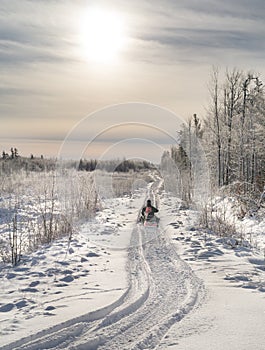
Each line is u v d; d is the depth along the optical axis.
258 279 7.48
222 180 31.72
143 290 6.72
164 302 6.16
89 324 5.21
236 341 4.68
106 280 7.30
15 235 9.86
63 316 5.28
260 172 32.88
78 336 4.83
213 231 12.69
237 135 33.16
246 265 8.53
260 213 14.85
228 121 33.12
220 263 8.71
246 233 12.41
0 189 19.50
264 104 33.56
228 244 10.77
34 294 6.40
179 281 7.34
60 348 4.48
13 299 6.16
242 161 32.50
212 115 33.19
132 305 5.93
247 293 6.64
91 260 8.99
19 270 8.03
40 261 8.77
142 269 8.24
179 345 4.58
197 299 6.32
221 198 17.98
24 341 4.52
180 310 5.71
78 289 6.68
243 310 5.77
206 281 7.36
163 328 5.10
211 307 5.93
